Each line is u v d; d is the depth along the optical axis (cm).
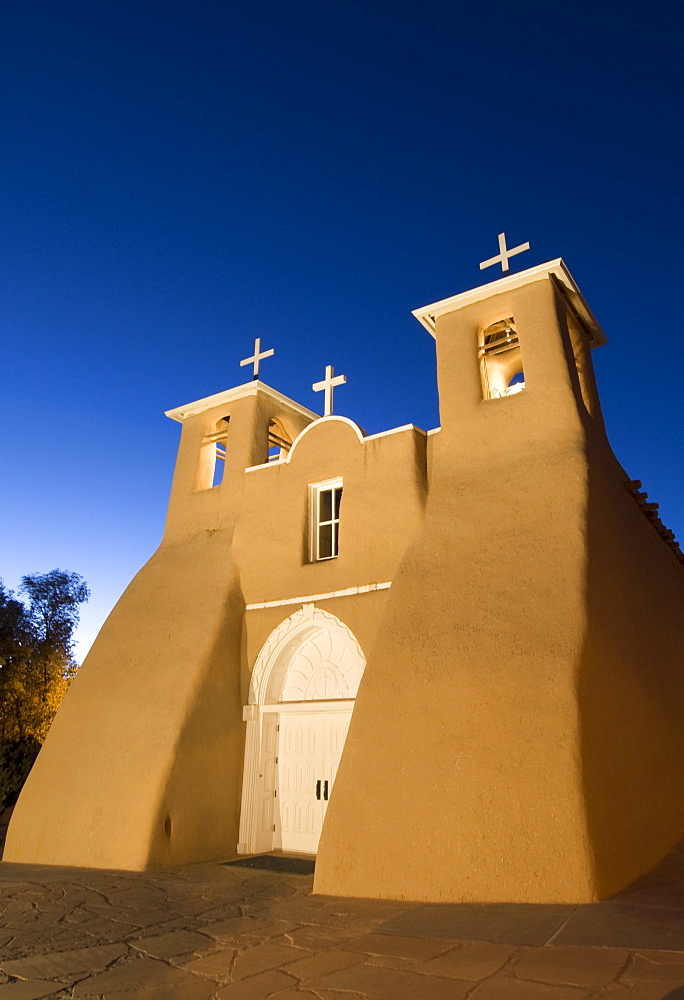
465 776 717
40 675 2300
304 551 1210
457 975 409
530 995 365
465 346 1189
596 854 625
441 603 895
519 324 1144
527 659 771
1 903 725
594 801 661
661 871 712
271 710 1149
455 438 1115
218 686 1136
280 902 700
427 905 635
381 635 901
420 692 809
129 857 955
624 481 1195
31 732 2202
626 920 513
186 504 1463
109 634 1294
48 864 1017
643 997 347
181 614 1242
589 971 395
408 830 714
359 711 834
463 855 671
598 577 855
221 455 1577
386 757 778
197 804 1034
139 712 1113
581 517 895
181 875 894
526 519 935
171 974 463
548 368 1085
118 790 1030
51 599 2456
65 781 1096
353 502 1173
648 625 1034
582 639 764
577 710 703
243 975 449
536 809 661
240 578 1255
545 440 1028
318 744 1108
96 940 562
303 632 1162
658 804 827
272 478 1323
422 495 1110
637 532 1152
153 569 1383
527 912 567
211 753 1083
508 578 874
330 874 735
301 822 1091
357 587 1102
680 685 1123
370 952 480
